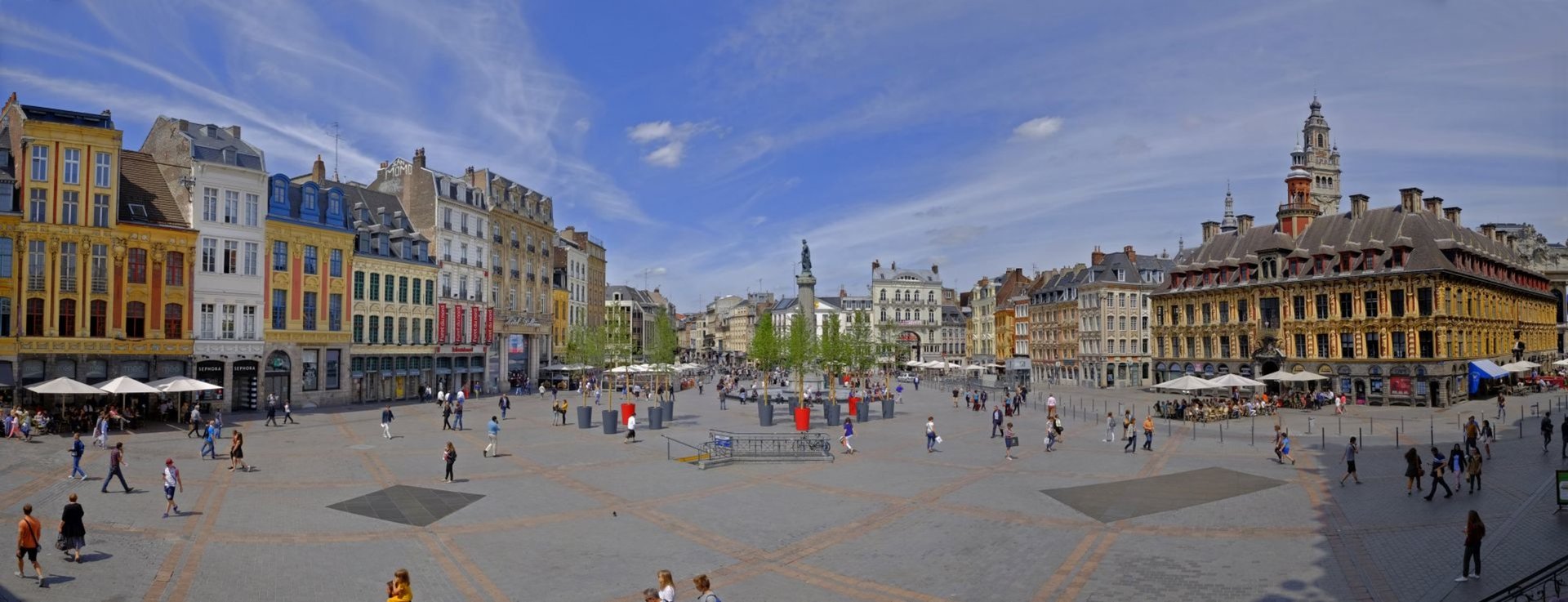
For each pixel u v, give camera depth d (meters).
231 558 20.86
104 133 52.91
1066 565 20.38
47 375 50.56
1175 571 19.78
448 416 48.81
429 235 78.56
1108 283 104.38
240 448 33.38
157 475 31.33
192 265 57.09
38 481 29.58
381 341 71.62
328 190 66.75
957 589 18.80
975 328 151.75
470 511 26.27
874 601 18.08
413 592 18.56
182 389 45.53
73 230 51.56
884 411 58.72
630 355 71.31
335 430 47.88
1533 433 43.25
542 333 95.69
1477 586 17.97
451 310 79.38
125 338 53.34
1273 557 20.77
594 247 124.50
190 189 57.66
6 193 49.59
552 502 27.53
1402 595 17.67
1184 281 86.44
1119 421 54.56
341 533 23.34
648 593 14.38
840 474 33.09
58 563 20.12
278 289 62.03
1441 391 64.12
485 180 87.88
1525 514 23.84
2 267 49.38
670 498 28.25
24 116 50.78
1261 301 77.44
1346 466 33.84
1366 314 69.12
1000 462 35.94
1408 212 69.69
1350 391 69.69
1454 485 28.80
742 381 105.94
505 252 89.38
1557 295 101.75
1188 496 28.28
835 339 66.06
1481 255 71.25
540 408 64.88
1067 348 113.81
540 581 19.42
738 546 22.36
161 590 18.42
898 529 23.98
